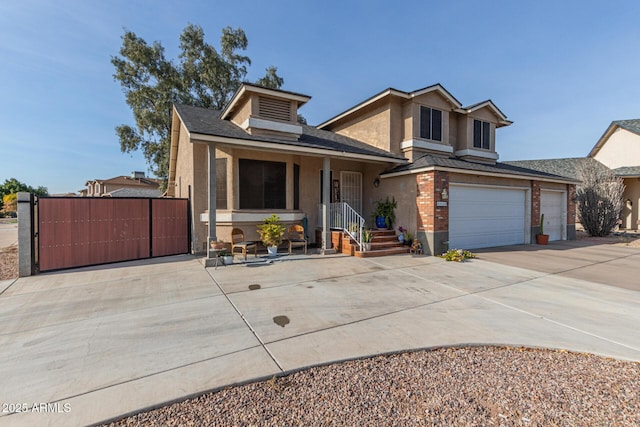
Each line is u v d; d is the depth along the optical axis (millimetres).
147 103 20703
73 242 7992
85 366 3094
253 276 7008
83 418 2299
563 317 4496
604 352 3398
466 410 2391
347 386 2727
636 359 3236
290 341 3668
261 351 3406
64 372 2980
